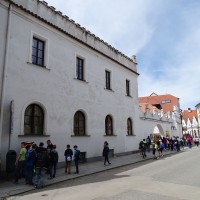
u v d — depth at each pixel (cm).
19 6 1245
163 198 712
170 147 2809
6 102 1115
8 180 1017
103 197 734
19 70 1208
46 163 952
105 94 1948
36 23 1356
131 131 2370
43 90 1333
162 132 3309
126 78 2372
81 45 1714
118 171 1299
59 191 840
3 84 1109
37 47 1376
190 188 844
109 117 2009
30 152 959
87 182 1000
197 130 7269
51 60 1425
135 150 2341
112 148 1956
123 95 2252
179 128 4331
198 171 1205
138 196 736
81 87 1659
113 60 2111
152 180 996
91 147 1688
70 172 1240
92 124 1730
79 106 1611
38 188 895
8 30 1176
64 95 1485
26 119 1233
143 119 2650
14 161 1023
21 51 1235
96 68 1875
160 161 1708
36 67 1310
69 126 1490
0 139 1057
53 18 1501
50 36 1446
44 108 1324
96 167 1421
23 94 1208
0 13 1164
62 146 1414
